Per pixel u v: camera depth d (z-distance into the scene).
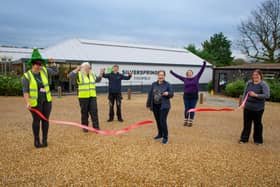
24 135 5.98
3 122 7.57
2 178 3.60
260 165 4.23
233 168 4.08
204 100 16.38
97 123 6.52
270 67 18.81
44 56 18.25
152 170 3.95
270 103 14.95
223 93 21.88
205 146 5.25
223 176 3.78
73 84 19.81
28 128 6.75
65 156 4.52
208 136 6.17
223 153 4.81
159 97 5.38
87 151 4.80
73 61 18.89
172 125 7.50
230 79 21.59
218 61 46.12
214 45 49.00
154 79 24.03
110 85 7.79
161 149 4.98
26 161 4.26
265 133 6.66
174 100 15.82
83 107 6.34
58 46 21.53
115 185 3.44
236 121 8.37
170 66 25.14
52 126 7.01
